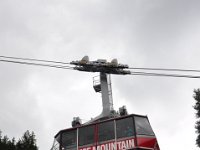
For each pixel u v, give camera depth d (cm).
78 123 2572
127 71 2670
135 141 2227
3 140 5725
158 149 2267
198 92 5953
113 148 2267
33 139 6003
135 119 2323
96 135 2367
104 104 2594
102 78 2683
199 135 5562
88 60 2655
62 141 2455
